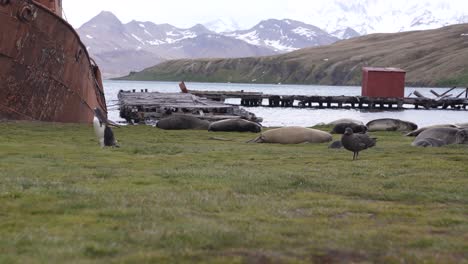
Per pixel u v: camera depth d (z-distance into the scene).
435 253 7.80
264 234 8.51
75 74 34.16
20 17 28.50
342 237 8.49
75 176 13.88
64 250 7.44
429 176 14.98
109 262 7.07
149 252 7.48
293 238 8.43
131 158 18.31
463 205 11.40
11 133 25.52
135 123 49.28
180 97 70.81
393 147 22.91
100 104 45.12
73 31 32.81
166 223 9.08
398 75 93.50
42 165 15.86
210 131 32.59
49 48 31.05
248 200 11.26
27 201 10.47
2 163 15.99
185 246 7.81
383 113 78.38
